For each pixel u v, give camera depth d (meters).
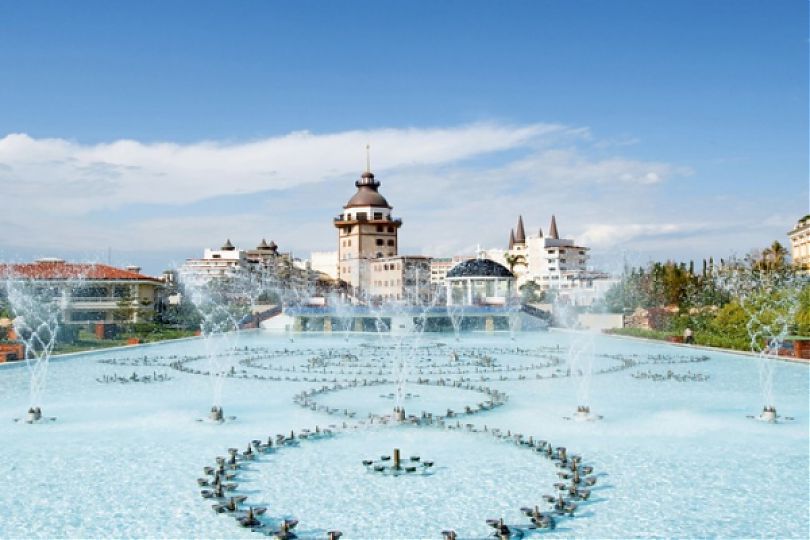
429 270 148.00
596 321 88.69
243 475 19.41
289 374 41.38
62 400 31.44
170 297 113.50
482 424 25.86
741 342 53.16
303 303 103.31
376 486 18.42
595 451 21.86
